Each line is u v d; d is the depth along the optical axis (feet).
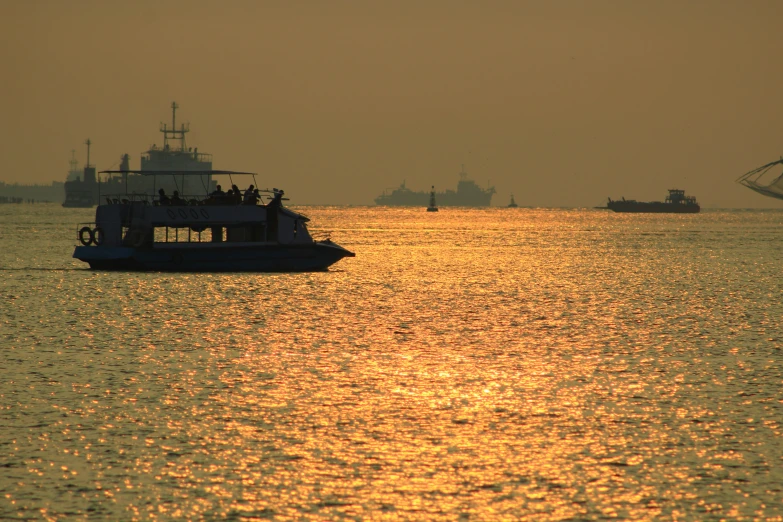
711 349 565.12
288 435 364.58
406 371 487.61
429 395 431.84
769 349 565.94
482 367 501.15
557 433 369.71
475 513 291.38
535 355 540.52
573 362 517.96
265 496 303.07
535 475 322.75
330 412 398.42
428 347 566.77
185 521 284.20
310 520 285.64
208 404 410.11
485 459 338.34
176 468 326.65
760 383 461.78
